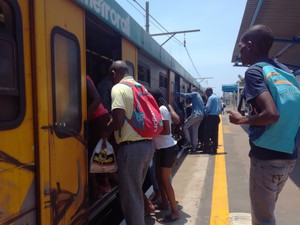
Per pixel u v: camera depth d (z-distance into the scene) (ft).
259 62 8.01
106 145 10.79
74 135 9.60
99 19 11.68
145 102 10.87
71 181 9.31
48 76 8.25
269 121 7.09
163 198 15.16
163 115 13.26
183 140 32.68
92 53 16.70
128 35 14.99
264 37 8.27
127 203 10.64
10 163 6.88
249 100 7.63
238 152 30.83
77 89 9.91
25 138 7.41
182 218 14.07
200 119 30.30
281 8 26.30
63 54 9.11
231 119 7.82
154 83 23.16
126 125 10.50
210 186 18.99
